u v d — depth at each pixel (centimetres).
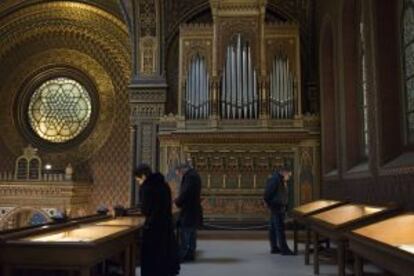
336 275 749
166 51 1486
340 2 1093
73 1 1636
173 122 1384
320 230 709
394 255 397
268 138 1332
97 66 1667
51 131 1680
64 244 434
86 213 1586
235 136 1327
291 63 1368
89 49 1673
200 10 1495
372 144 866
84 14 1662
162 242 622
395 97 823
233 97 1354
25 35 1700
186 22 1502
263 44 1364
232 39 1376
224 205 1334
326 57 1316
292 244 1171
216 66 1366
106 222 679
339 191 1119
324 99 1309
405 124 808
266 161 1340
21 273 514
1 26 1675
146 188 634
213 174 1352
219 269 804
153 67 1454
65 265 435
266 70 1364
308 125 1346
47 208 1484
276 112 1352
